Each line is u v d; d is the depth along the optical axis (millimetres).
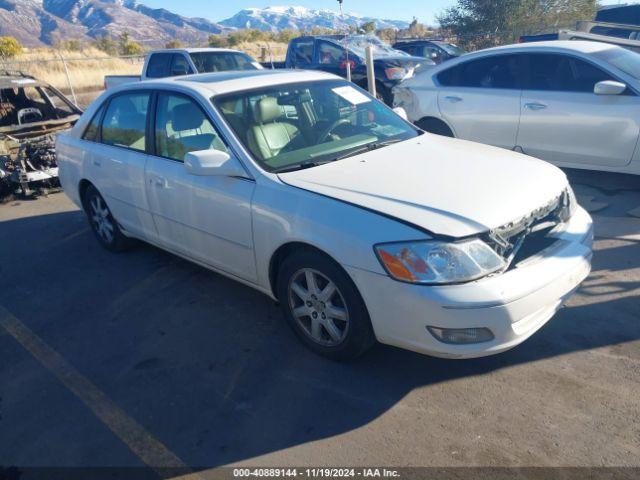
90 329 3893
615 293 3797
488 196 2891
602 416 2672
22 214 6793
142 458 2650
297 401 2953
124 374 3324
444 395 2910
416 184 3043
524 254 2883
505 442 2559
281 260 3383
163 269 4816
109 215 5090
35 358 3586
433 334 2666
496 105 6293
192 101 3816
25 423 2961
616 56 5750
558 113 5793
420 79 7129
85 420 2945
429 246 2609
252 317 3865
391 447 2586
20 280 4820
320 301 3145
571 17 22125
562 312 3607
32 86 8719
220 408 2949
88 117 5078
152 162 4133
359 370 3170
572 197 3391
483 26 23328
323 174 3256
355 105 4219
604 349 3193
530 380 2975
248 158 3412
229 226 3525
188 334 3711
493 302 2570
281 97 3908
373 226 2752
